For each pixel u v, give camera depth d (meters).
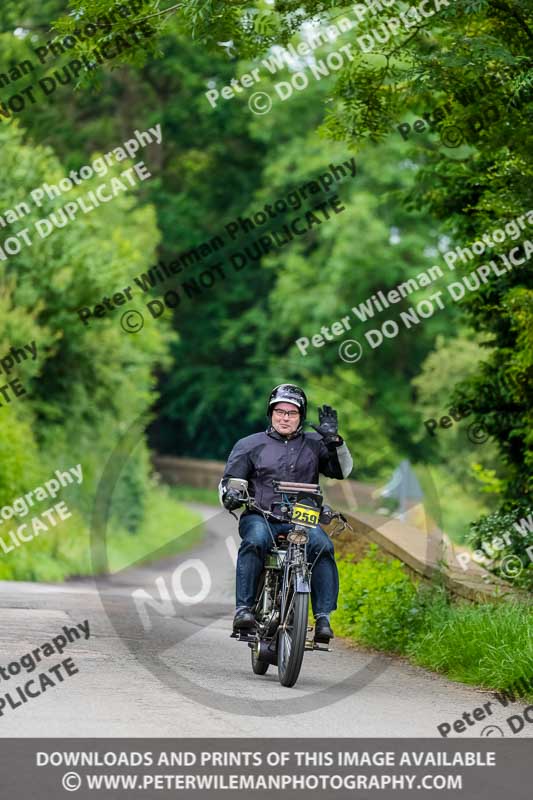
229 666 25.58
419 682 24.91
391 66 33.00
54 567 57.84
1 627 27.67
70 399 69.44
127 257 73.31
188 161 118.06
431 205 39.41
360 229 105.38
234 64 109.62
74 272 66.00
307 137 111.56
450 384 84.38
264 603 23.83
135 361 75.81
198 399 118.62
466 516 81.88
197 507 94.12
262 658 23.98
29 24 83.69
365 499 81.62
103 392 71.31
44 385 68.38
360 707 21.44
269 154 114.56
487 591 30.39
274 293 109.75
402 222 109.75
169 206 112.44
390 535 38.22
